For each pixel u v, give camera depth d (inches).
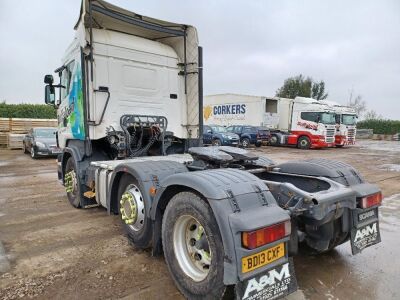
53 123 901.2
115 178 166.6
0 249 159.0
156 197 128.3
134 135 227.6
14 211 228.7
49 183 344.8
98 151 223.3
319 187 145.7
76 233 181.9
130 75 223.8
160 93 238.8
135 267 139.3
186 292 112.8
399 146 1053.8
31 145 611.2
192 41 242.5
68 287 122.4
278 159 615.8
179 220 116.3
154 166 151.3
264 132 921.5
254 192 104.6
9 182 351.6
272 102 1020.5
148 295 117.2
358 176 150.5
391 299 115.0
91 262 144.2
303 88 2407.7
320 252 153.1
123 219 155.3
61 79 251.8
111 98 216.2
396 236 180.2
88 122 207.5
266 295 96.7
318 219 114.6
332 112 918.4
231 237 93.8
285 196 123.3
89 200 218.8
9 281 127.0
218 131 884.0
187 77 249.6
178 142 257.3
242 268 91.9
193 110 248.5
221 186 103.0
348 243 167.2
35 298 114.7
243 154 162.6
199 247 112.7
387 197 280.8
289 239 102.9
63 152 242.5
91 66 205.3
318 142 893.2
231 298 100.3
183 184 112.2
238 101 1028.5
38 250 157.8
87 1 198.4
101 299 114.3
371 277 131.3
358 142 1342.3
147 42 236.1
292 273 103.3
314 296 116.7
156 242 133.9
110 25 225.3
